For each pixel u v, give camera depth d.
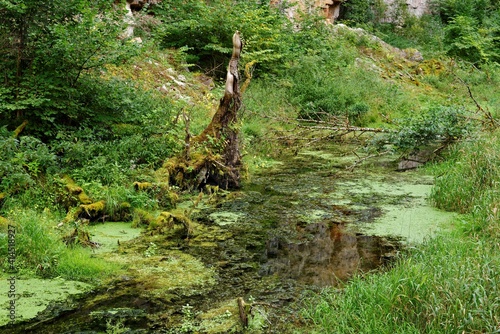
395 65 24.05
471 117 12.80
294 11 24.48
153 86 13.24
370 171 11.70
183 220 7.67
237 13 17.48
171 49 16.86
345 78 19.48
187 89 14.25
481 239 6.60
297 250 7.04
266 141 13.34
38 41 8.91
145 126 10.18
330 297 5.44
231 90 9.95
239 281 6.06
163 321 5.15
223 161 10.01
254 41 17.16
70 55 8.99
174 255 6.78
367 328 4.65
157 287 5.87
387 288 4.99
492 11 31.84
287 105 16.44
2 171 7.46
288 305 5.50
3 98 8.55
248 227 7.91
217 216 8.39
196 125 11.33
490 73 24.69
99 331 4.93
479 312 4.40
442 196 8.77
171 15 17.72
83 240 6.91
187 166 9.50
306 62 18.86
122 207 7.96
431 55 26.88
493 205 7.41
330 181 10.77
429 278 4.90
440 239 6.59
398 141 11.70
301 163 12.58
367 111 17.16
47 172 8.00
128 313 5.28
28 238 6.24
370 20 29.38
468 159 9.33
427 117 12.04
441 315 4.50
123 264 6.45
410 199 9.37
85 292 5.70
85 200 7.79
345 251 6.98
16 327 4.95
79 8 9.16
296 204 9.10
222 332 4.97
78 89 9.52
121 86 10.16
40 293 5.62
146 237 7.39
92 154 8.88
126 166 8.95
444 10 32.09
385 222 8.10
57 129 9.29
